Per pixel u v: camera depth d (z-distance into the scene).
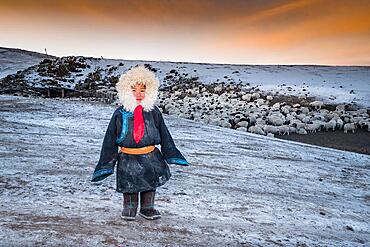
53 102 20.62
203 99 30.97
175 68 48.72
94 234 3.79
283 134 20.66
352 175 9.27
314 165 10.09
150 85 3.98
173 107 26.69
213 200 5.58
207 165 8.52
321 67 53.12
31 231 3.77
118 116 3.94
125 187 3.91
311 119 23.50
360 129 22.08
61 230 3.85
